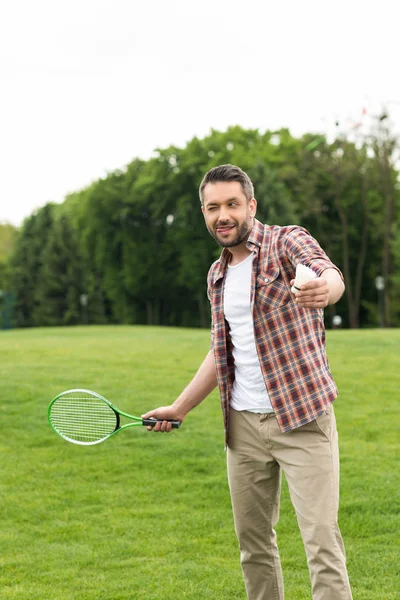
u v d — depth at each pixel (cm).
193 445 755
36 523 559
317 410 307
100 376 1130
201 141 4606
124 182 4806
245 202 317
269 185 4144
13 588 436
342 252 4541
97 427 371
